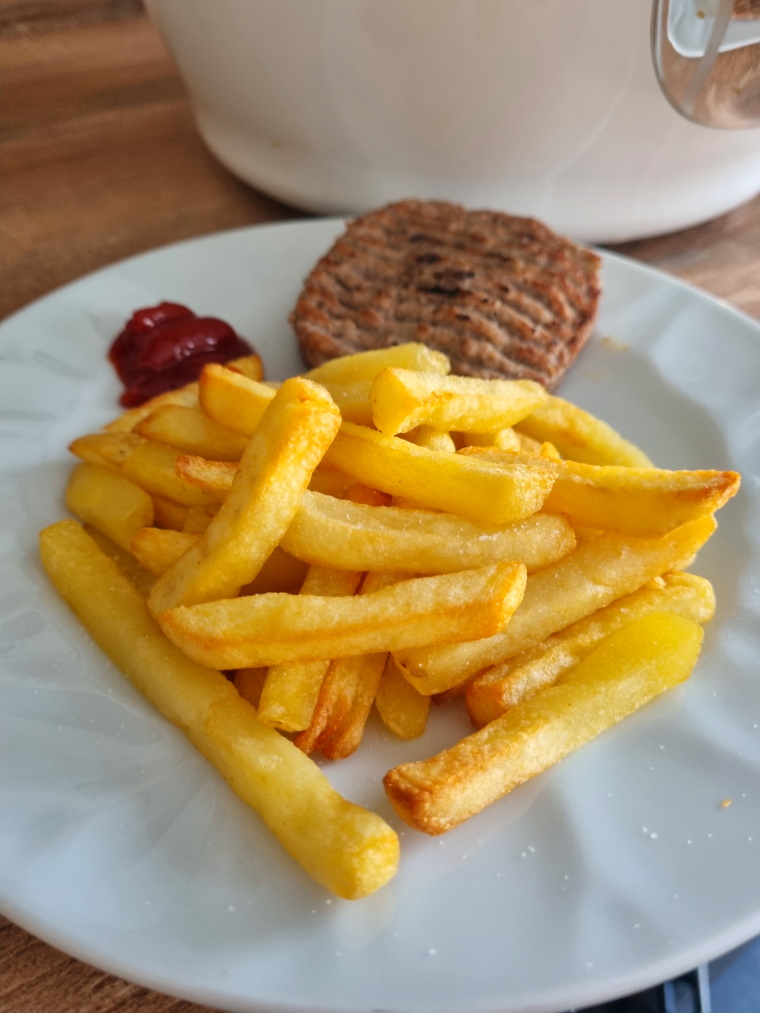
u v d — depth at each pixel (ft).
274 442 0.55
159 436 0.68
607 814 0.52
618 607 0.61
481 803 0.50
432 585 0.52
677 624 0.59
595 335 0.92
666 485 0.56
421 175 1.04
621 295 0.95
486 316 0.84
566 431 0.73
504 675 0.57
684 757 0.55
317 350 0.83
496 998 0.43
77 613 0.62
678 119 0.95
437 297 0.86
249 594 0.63
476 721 0.57
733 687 0.60
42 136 1.26
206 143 1.19
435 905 0.47
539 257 0.91
